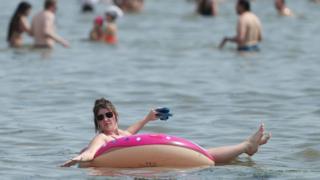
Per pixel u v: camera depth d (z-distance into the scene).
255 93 36.41
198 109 32.66
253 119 30.48
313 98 35.09
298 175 21.23
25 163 23.20
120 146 22.19
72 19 77.25
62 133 27.72
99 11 86.62
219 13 84.25
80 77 41.41
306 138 26.73
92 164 22.33
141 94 36.38
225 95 35.97
